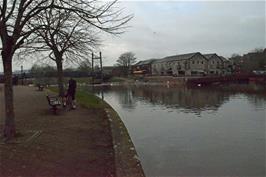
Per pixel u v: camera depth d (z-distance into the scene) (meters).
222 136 18.69
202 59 127.25
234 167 12.73
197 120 25.17
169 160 13.60
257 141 17.28
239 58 143.12
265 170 12.33
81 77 101.81
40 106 21.22
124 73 145.50
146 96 51.81
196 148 15.73
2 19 10.19
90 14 10.51
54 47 21.95
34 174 7.98
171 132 19.95
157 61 152.62
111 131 13.37
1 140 10.54
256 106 34.31
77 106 21.67
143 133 19.62
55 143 11.09
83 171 8.74
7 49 10.38
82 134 13.05
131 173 8.34
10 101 10.84
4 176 7.63
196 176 11.66
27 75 79.56
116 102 41.62
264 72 95.94
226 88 69.38
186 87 77.38
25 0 10.52
